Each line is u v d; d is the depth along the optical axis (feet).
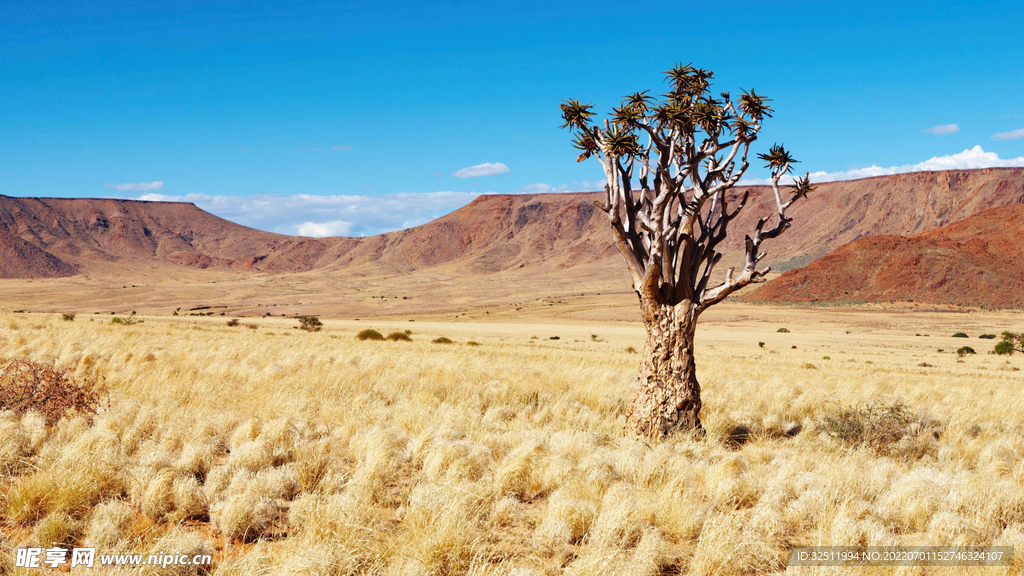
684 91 32.09
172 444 24.35
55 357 46.62
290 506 19.45
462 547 15.71
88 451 21.42
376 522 17.78
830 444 31.17
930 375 95.71
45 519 16.56
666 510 18.75
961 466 27.40
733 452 28.27
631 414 31.22
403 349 87.40
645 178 33.63
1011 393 55.62
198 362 50.21
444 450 23.31
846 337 352.08
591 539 16.66
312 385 40.11
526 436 27.84
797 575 15.15
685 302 30.53
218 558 15.67
